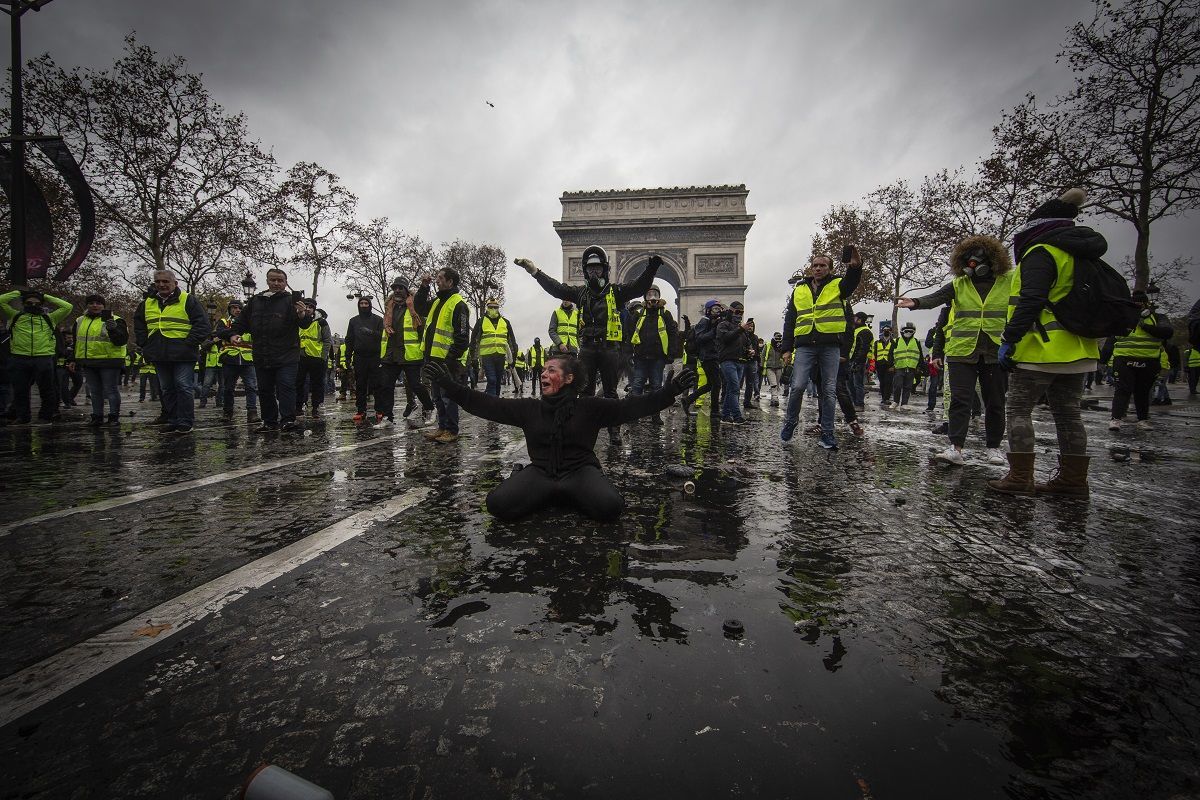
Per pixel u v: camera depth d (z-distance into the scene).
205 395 12.20
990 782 1.01
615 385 5.59
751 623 1.62
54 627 1.57
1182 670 1.39
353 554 2.20
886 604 1.76
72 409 11.03
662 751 1.08
